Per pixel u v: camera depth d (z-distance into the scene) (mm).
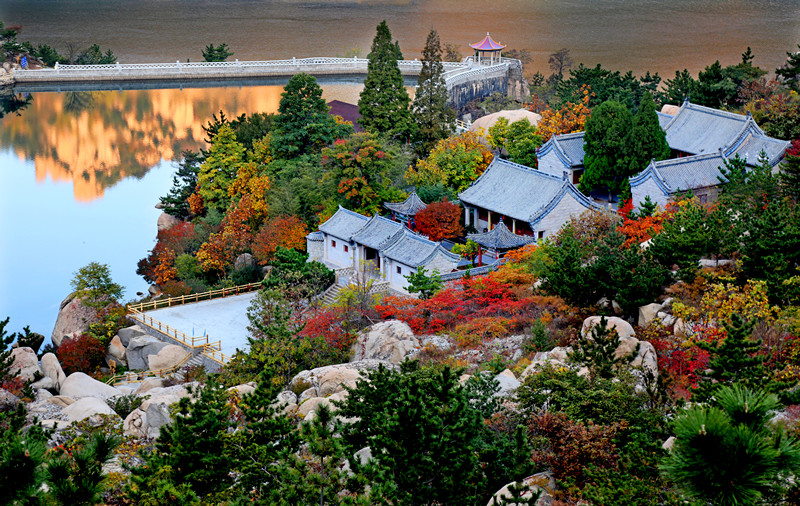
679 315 55562
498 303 72312
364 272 87250
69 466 26688
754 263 59344
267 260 101500
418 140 124875
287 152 119188
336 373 60531
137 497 36438
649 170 93000
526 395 43531
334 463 35938
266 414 40750
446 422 36062
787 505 23906
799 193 72438
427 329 71625
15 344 90062
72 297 97688
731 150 97062
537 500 36500
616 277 63875
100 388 67875
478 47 184000
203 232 111062
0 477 22641
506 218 98812
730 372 37906
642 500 32281
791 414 38812
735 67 129750
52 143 179500
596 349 46656
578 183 105500
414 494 34562
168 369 81312
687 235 64562
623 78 140625
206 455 37750
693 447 18797
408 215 99312
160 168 168625
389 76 123250
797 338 48719
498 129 116188
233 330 88312
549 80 192750
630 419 39969
